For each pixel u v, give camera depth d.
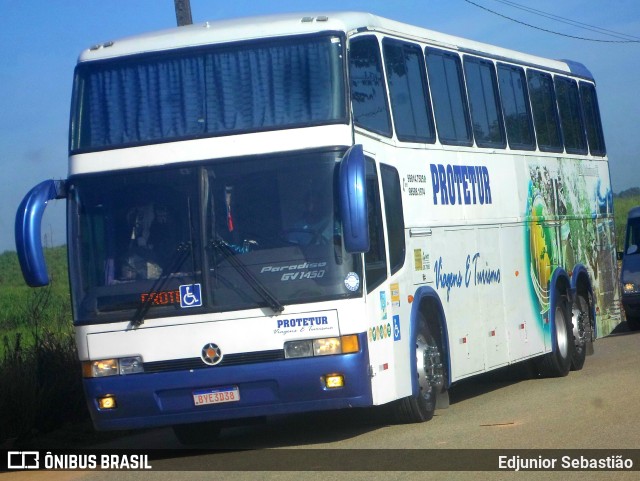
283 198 9.67
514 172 14.70
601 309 17.95
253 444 10.99
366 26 10.74
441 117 12.61
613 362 17.28
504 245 14.11
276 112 9.86
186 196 9.79
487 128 14.02
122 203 9.91
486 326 13.27
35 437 12.92
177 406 9.66
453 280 12.38
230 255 9.63
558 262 16.05
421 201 11.68
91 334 9.80
